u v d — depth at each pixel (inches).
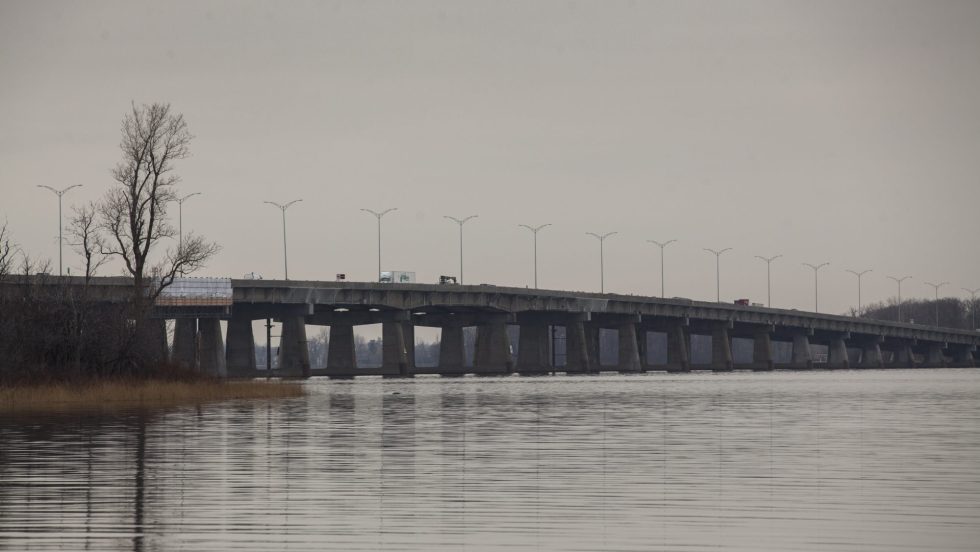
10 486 4525.1
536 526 3690.9
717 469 5059.1
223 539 3496.6
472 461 5388.8
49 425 7647.6
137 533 3580.2
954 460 5388.8
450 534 3567.9
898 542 3435.0
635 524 3720.5
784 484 4574.3
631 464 5255.9
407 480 4709.6
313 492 4375.0
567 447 6087.6
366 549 3356.3
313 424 7819.9
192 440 6476.4
